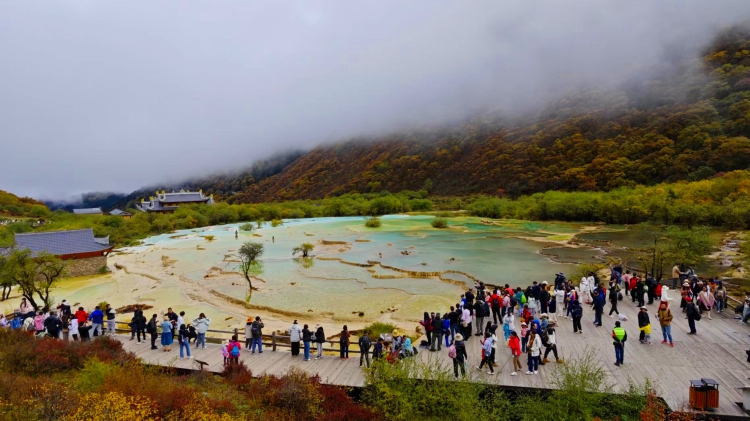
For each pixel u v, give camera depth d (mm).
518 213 115062
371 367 16641
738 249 54844
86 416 11391
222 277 50625
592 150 143500
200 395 15086
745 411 14359
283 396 15438
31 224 103562
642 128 142000
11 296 43938
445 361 19266
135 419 11492
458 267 52750
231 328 32281
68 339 22109
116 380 14547
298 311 36250
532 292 25062
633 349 19750
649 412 13859
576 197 108375
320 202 174750
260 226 109438
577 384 15281
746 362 18172
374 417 15141
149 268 58594
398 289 43469
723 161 104625
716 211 72500
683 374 17219
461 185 171875
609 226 93750
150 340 23750
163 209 154875
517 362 17875
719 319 23531
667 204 82000
